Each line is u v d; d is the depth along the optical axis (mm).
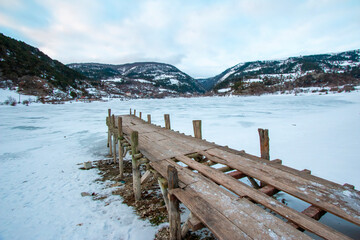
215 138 13969
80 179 7609
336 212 2314
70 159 10297
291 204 5141
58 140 14797
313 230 2016
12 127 20969
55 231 4461
